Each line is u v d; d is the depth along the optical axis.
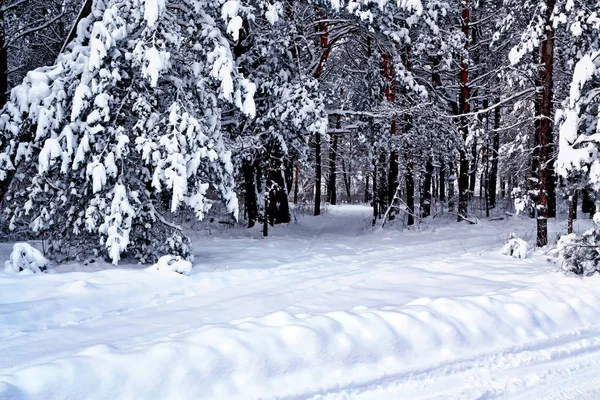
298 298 7.25
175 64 10.43
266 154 16.05
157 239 10.09
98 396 3.69
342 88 23.42
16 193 9.69
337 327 4.96
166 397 3.82
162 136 9.15
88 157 9.26
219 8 11.23
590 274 8.03
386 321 5.21
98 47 8.64
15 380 3.63
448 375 4.54
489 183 27.55
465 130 19.47
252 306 6.75
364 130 19.83
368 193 47.59
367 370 4.48
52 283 7.48
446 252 12.41
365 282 8.21
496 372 4.64
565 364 4.89
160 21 9.34
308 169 17.23
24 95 8.95
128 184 9.48
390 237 16.09
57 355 4.70
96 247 9.85
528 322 5.76
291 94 14.45
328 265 10.78
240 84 10.26
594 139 9.27
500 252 11.06
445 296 6.91
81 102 8.80
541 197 12.34
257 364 4.26
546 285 7.15
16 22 13.38
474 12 21.11
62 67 9.41
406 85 17.03
